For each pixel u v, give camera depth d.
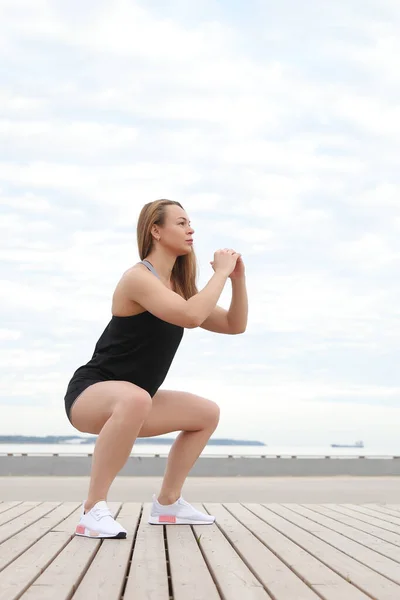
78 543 2.93
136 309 3.26
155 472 9.83
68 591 2.10
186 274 3.54
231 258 3.34
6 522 3.62
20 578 2.27
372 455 10.77
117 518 3.72
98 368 3.35
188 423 3.47
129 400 3.09
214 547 2.89
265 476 10.45
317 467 10.62
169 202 3.45
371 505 4.74
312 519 3.91
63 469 9.80
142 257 3.45
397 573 2.43
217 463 10.41
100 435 3.13
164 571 2.40
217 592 2.12
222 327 3.70
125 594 2.08
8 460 9.78
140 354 3.28
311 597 2.07
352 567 2.53
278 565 2.54
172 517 3.53
